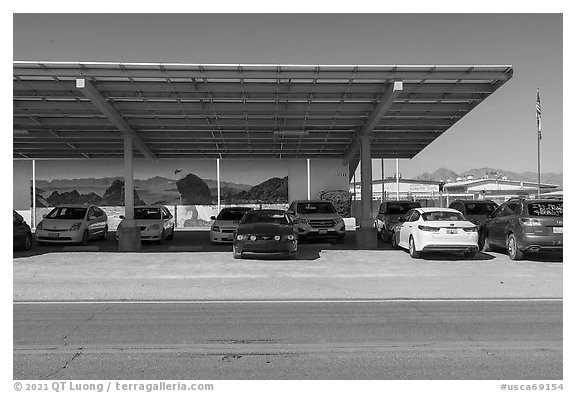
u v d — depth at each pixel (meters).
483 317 8.76
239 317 8.84
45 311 9.39
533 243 15.02
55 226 20.23
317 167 32.78
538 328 7.97
